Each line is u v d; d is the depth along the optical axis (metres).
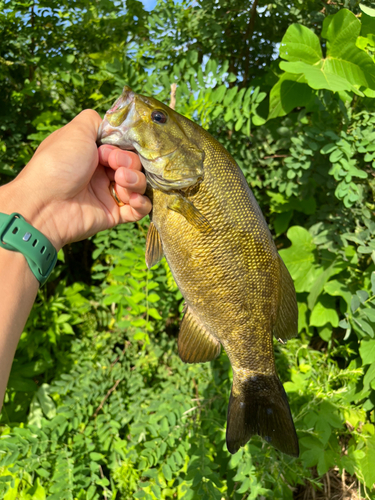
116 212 0.43
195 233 0.35
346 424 0.63
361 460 0.56
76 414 0.58
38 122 0.64
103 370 0.63
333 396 0.57
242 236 0.35
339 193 0.52
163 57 0.70
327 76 0.50
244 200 0.35
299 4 0.64
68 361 0.66
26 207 0.34
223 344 0.38
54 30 0.69
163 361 0.68
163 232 0.36
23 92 0.64
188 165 0.34
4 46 0.68
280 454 0.52
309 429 0.53
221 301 0.36
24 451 0.50
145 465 0.52
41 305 0.69
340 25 0.52
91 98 0.71
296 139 0.56
